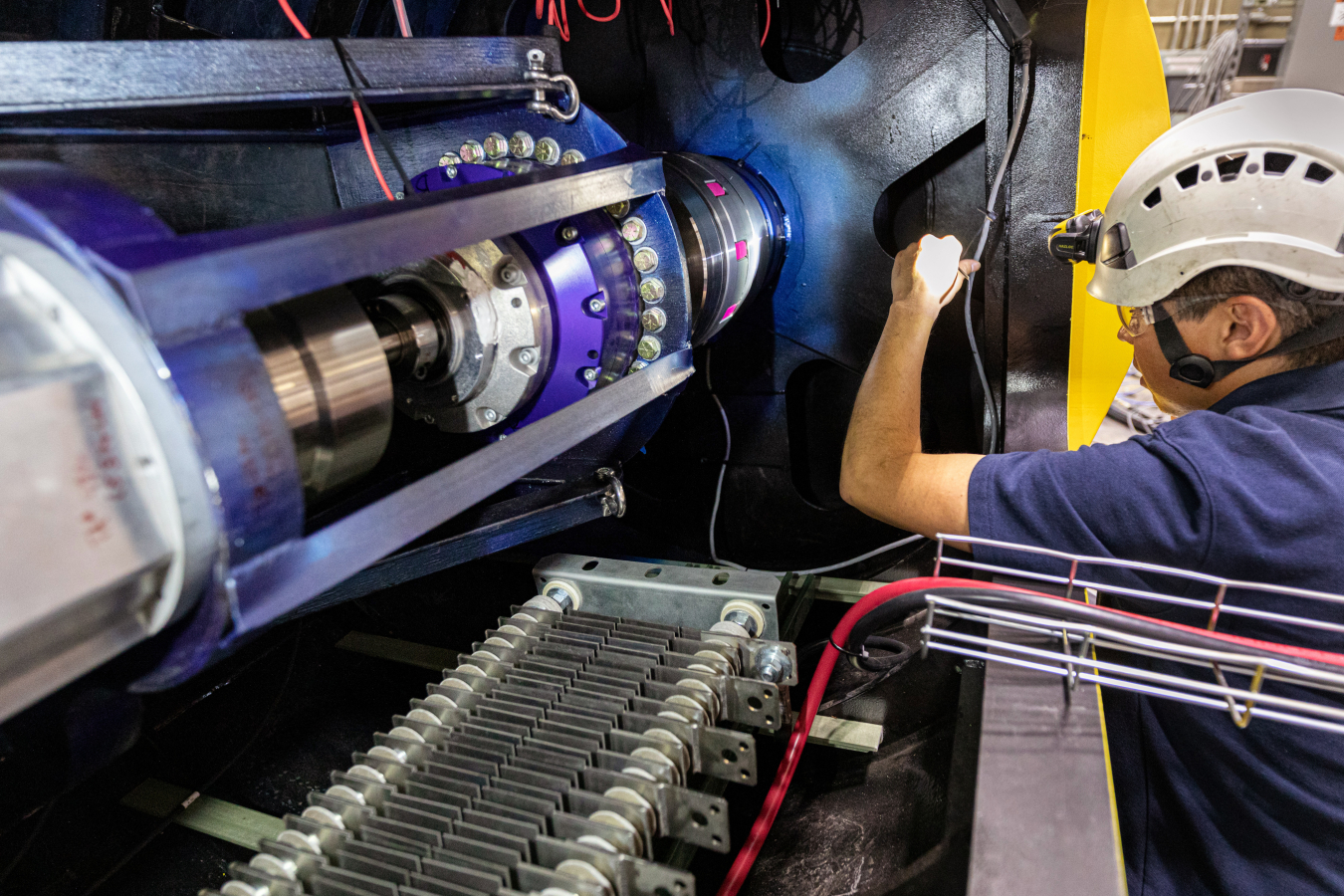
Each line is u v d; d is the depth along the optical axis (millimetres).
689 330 1104
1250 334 873
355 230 614
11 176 485
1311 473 778
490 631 1112
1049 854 738
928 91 1439
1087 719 878
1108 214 995
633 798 792
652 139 1665
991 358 1558
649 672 988
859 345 1605
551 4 1445
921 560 1730
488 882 720
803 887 1120
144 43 754
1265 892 896
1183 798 966
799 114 1528
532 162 1060
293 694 1570
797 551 1807
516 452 825
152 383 466
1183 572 782
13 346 428
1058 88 1385
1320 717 819
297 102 864
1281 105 846
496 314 941
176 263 477
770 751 1379
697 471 1821
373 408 745
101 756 728
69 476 427
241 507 513
